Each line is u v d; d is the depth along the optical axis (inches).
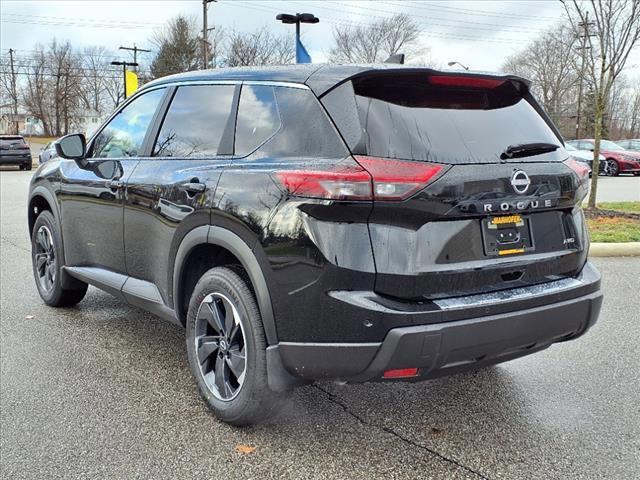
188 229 126.7
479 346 103.7
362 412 130.2
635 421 126.3
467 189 102.8
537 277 115.3
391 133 102.9
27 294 222.2
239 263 124.0
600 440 118.3
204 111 137.1
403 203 98.0
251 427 122.3
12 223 395.2
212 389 126.1
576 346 171.2
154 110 154.4
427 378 105.1
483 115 116.6
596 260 285.1
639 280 244.7
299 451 113.8
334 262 98.3
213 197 119.3
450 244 103.1
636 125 2691.9
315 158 105.1
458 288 104.3
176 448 114.3
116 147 166.2
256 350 112.5
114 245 159.5
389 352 97.7
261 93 123.1
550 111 2055.9
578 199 122.6
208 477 104.9
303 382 111.3
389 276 98.6
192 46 2263.8
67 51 2967.5
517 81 123.7
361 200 97.1
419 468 108.3
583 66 457.7
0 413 127.6
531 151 115.6
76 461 109.5
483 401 136.1
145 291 147.6
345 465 109.1
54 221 190.7
